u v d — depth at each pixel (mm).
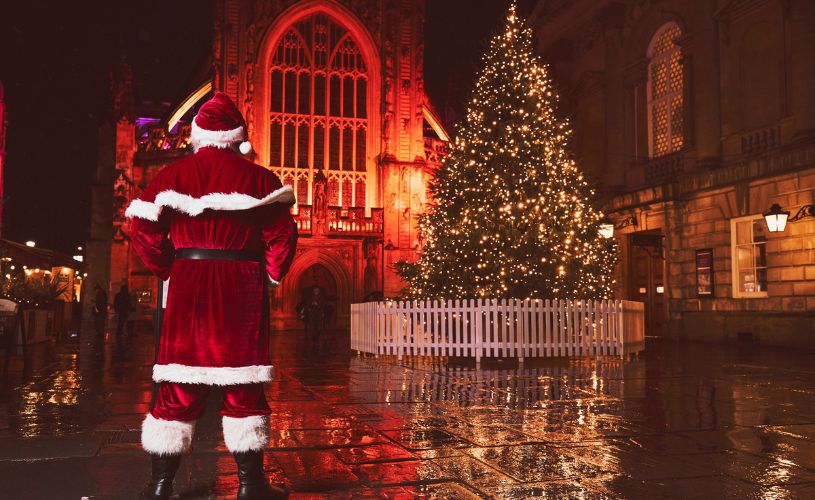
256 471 3707
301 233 37344
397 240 38156
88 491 3961
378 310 15023
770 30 19031
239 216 3680
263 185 3742
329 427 6121
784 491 4043
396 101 39562
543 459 4840
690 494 3971
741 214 19453
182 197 3582
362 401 7816
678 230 21844
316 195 37531
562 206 15516
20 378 10156
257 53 38125
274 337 27875
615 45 25625
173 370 3498
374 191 39281
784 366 12117
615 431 5902
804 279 17359
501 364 12758
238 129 3861
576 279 15492
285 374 11047
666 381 9781
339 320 37688
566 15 28984
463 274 15719
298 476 4371
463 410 7113
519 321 13125
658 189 22219
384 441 5484
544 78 16703
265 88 38031
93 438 5500
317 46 39562
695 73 21422
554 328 13359
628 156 25047
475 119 16562
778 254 18156
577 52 28688
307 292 20562
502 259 15117
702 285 20781
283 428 6074
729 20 20391
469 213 15805
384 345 14805
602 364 12625
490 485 4145
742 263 19672
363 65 40250
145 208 3584
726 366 12133
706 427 6090
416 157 39250
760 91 19391
